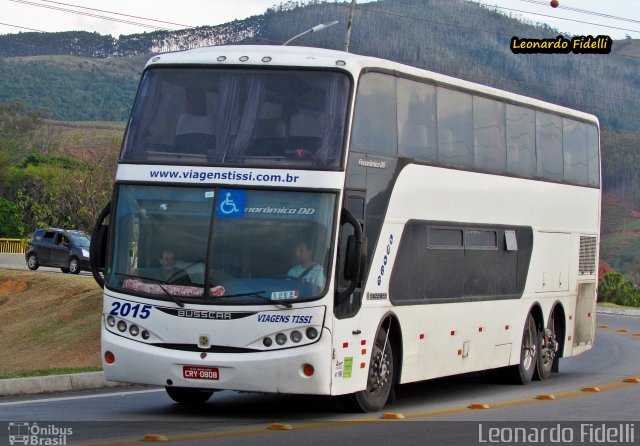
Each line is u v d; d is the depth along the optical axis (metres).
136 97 14.34
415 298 15.71
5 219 66.88
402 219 15.24
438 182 16.34
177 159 13.77
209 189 13.55
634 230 144.62
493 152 18.28
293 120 13.70
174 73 14.23
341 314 13.48
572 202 21.81
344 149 13.55
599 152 23.38
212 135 13.79
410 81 15.63
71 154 113.31
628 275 130.62
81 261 46.12
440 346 16.55
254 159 13.55
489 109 18.22
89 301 34.78
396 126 15.16
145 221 13.70
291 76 13.88
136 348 13.41
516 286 19.33
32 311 36.19
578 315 22.44
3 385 16.05
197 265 13.36
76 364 28.67
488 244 18.16
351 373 13.80
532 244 19.91
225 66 14.06
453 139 16.91
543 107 20.42
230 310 13.13
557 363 21.81
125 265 13.70
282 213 13.34
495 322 18.52
